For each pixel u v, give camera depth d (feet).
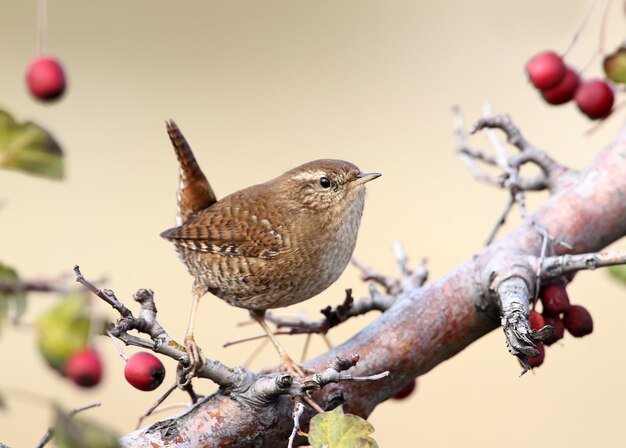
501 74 57.82
